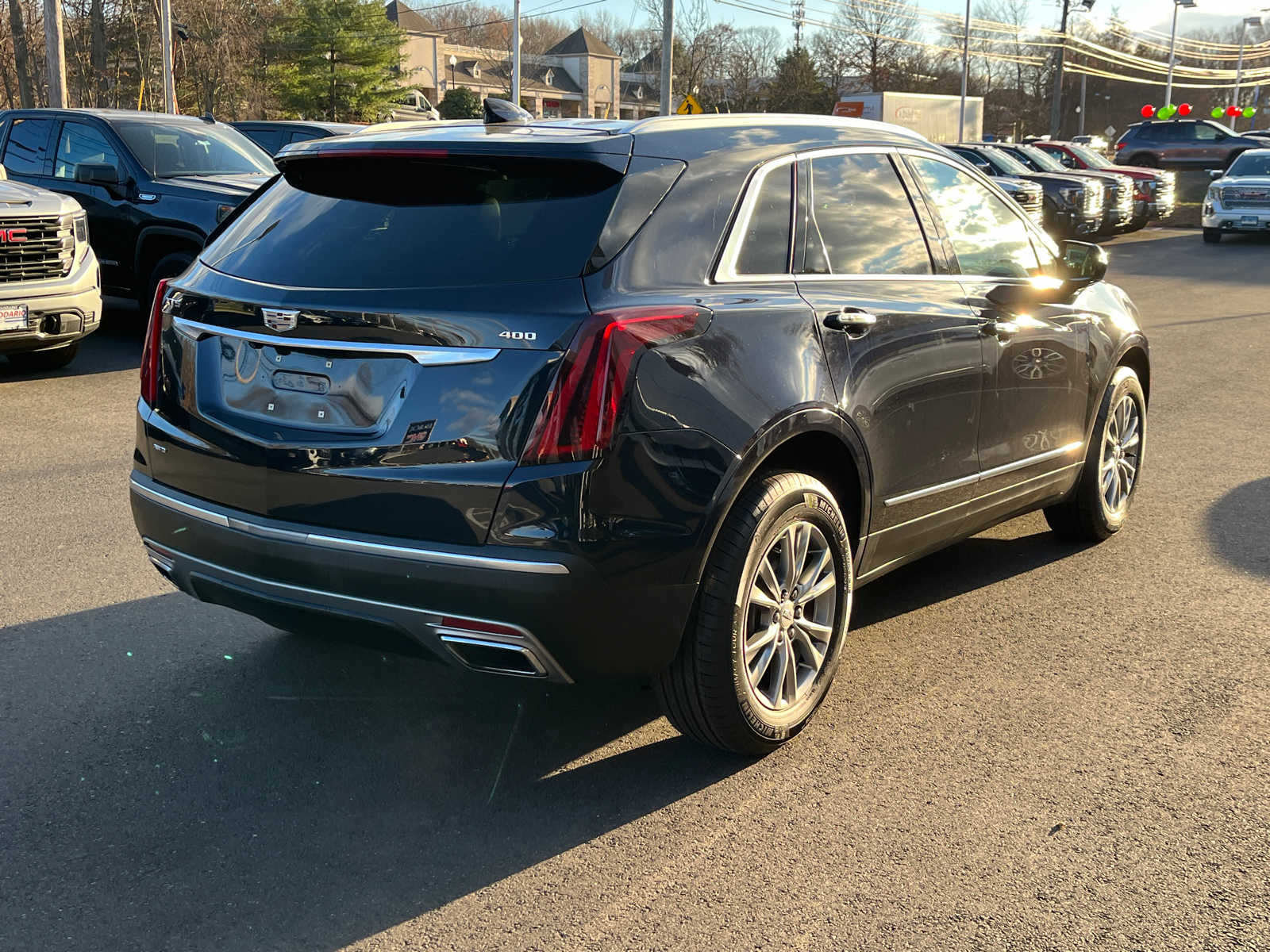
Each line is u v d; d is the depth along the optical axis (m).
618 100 118.44
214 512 3.08
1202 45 97.81
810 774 3.23
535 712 3.62
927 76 86.62
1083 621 4.34
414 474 2.75
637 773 3.24
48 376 9.02
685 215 3.06
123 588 4.60
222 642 4.12
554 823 2.97
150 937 2.50
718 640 3.02
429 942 2.50
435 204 3.05
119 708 3.59
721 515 2.93
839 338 3.35
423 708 3.64
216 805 3.04
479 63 110.50
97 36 48.12
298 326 2.90
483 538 2.71
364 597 2.84
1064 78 97.50
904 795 3.11
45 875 2.72
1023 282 4.40
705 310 2.96
